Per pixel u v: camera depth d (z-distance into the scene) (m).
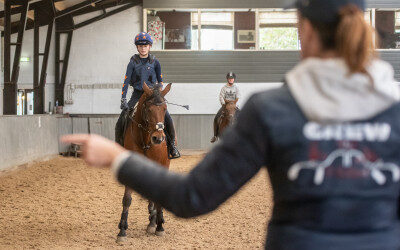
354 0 1.25
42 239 5.99
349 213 1.19
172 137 6.51
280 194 1.26
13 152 12.52
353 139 1.20
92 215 7.48
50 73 20.69
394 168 1.21
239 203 8.30
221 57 20.20
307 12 1.28
